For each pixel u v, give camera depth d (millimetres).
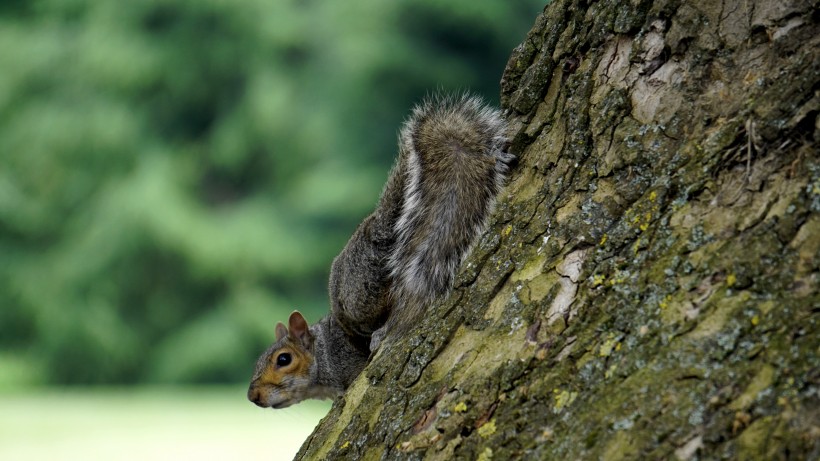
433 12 49344
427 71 49219
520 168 5473
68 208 49750
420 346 5059
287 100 50531
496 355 4699
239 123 50281
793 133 4352
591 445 4121
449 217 5816
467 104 6055
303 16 52219
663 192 4609
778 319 3994
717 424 3889
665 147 4781
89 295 47500
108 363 47156
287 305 47500
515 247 5043
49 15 53281
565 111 5242
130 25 51688
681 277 4344
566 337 4523
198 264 47344
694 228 4434
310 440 5340
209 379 46750
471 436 4523
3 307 48125
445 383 4809
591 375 4340
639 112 4941
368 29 49938
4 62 51656
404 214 6043
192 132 51938
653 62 4961
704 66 4809
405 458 4688
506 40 50500
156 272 47938
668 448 3936
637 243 4570
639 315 4359
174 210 47781
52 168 49938
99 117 50250
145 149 50344
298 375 9172
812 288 4012
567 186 5043
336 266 7648
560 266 4777
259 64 51562
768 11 4672
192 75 51438
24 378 46250
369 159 49500
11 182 49969
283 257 47500
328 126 50094
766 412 3830
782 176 4312
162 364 46906
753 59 4691
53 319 47188
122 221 47719
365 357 8766
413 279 5855
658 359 4180
